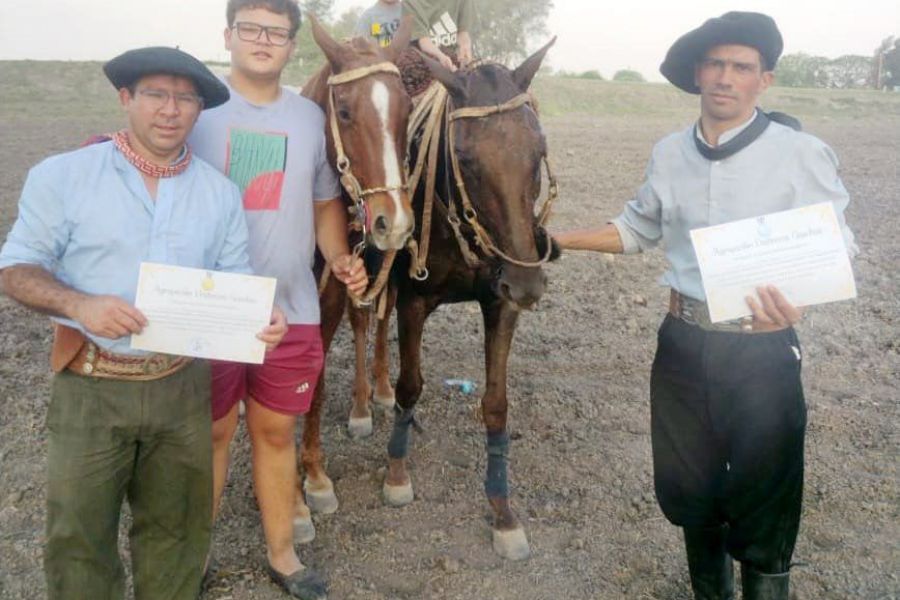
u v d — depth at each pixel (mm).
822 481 4570
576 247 3500
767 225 2766
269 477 3637
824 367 6105
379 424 5469
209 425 2994
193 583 3127
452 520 4332
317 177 3496
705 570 3357
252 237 3301
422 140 3863
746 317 2961
